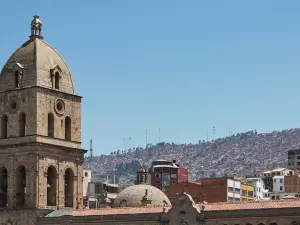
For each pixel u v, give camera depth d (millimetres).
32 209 132000
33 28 141250
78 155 141250
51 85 137875
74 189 139625
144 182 169750
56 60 140750
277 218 106750
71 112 141125
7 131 137250
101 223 126500
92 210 130500
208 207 115562
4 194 138500
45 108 135375
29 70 136625
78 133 142000
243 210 110062
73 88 142750
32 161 132875
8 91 137875
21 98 136000
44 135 134375
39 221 131375
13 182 135375
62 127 138625
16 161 135250
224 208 113312
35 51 138000
